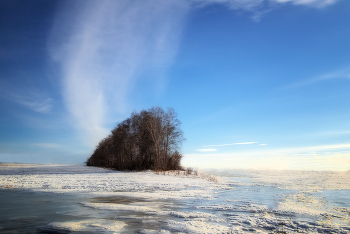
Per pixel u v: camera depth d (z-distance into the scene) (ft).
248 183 81.92
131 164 173.58
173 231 22.95
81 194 48.80
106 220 26.94
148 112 173.06
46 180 81.20
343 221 27.45
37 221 26.30
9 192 51.57
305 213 31.60
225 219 28.04
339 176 126.41
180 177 104.37
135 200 41.75
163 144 159.63
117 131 201.05
